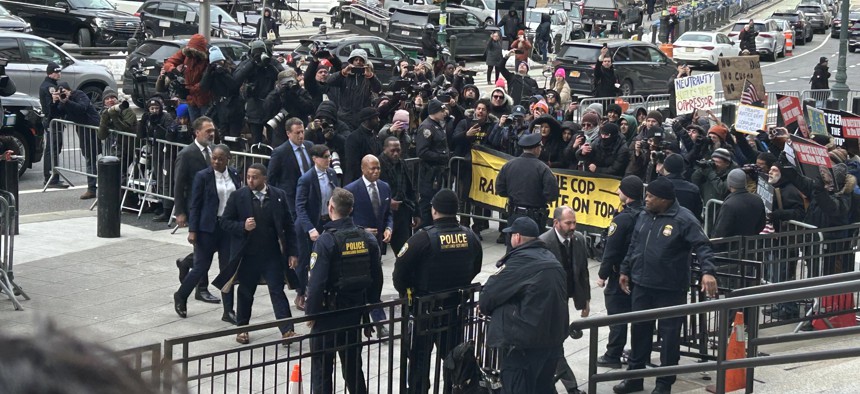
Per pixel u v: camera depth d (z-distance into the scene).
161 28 31.81
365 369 8.84
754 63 17.20
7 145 16.80
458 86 17.59
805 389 7.63
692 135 12.59
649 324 8.38
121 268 11.66
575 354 9.48
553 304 7.09
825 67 31.88
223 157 9.79
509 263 7.14
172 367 0.80
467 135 13.62
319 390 7.45
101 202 12.98
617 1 50.81
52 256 12.03
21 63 20.95
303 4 51.09
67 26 30.56
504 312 7.14
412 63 26.98
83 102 15.59
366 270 7.72
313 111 14.14
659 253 8.13
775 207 10.96
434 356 9.11
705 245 8.11
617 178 12.65
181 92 14.21
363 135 11.95
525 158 11.52
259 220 9.18
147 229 13.62
